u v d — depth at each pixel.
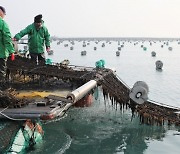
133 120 12.77
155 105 13.55
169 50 89.75
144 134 11.34
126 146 10.05
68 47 103.75
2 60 9.86
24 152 8.28
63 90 11.91
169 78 28.62
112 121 12.41
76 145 9.74
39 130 9.21
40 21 13.54
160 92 21.09
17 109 8.44
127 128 11.76
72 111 13.34
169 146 10.24
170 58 56.25
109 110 13.85
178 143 10.55
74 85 12.77
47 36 14.10
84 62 43.88
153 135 11.30
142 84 12.42
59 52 70.50
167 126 12.43
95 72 14.07
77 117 12.57
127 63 44.16
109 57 56.34
